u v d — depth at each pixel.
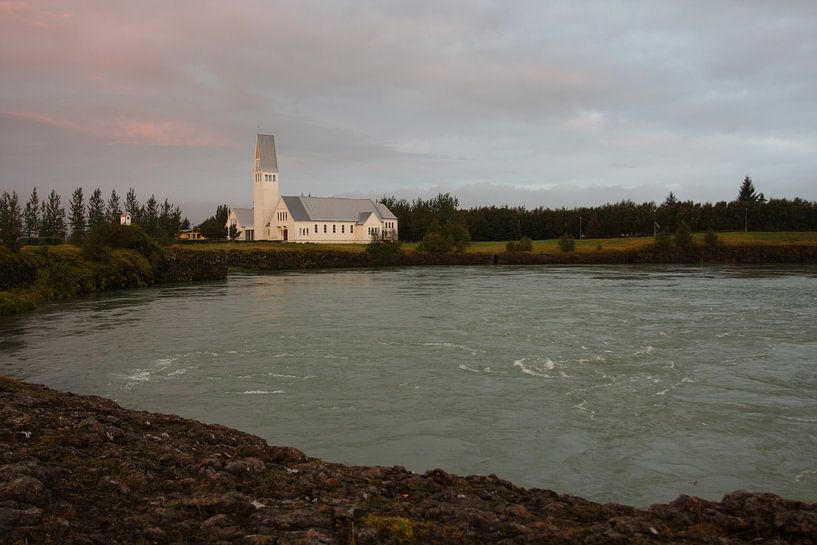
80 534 7.33
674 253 112.81
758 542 8.26
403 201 183.50
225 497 8.70
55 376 22.41
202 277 73.69
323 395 19.67
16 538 7.08
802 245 112.12
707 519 9.05
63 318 37.97
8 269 45.84
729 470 13.71
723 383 20.81
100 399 16.75
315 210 137.12
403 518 8.20
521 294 51.78
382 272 90.75
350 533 7.71
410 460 14.32
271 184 139.88
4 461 9.72
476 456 14.59
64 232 121.19
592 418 17.23
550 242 147.25
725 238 126.81
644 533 8.26
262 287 63.03
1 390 16.38
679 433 16.02
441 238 120.31
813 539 8.27
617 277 73.25
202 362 24.61
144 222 127.81
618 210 174.38
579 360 24.42
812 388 20.14
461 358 24.97
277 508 8.58
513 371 22.67
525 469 13.83
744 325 33.03
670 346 27.19
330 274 86.62
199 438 12.62
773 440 15.48
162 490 9.22
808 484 12.98
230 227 148.00
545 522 8.48
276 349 27.14
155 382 21.44
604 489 12.80
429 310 40.75
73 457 10.33
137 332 32.22
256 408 18.33
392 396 19.52
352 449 15.01
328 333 31.39
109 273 60.41
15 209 106.88
